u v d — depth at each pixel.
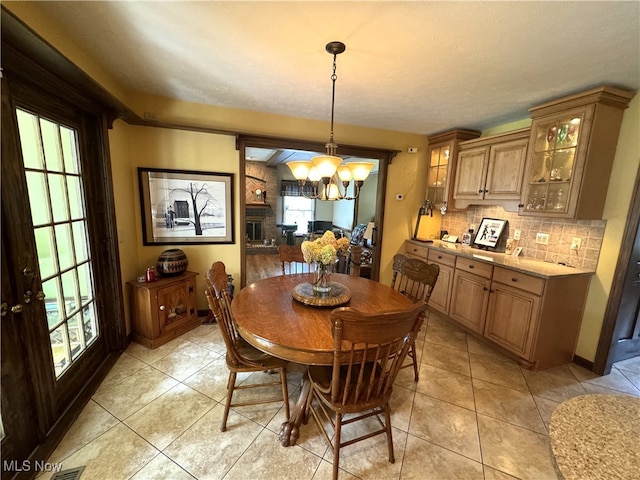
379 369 1.63
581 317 2.49
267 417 1.81
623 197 2.23
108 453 1.51
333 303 1.77
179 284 2.76
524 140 2.66
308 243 1.84
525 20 1.39
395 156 3.73
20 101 1.45
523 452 1.61
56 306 1.75
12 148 1.36
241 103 2.80
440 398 2.04
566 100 2.24
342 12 1.38
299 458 1.53
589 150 2.16
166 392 2.00
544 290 2.25
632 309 2.38
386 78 2.11
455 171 3.48
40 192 1.63
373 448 1.61
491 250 3.25
